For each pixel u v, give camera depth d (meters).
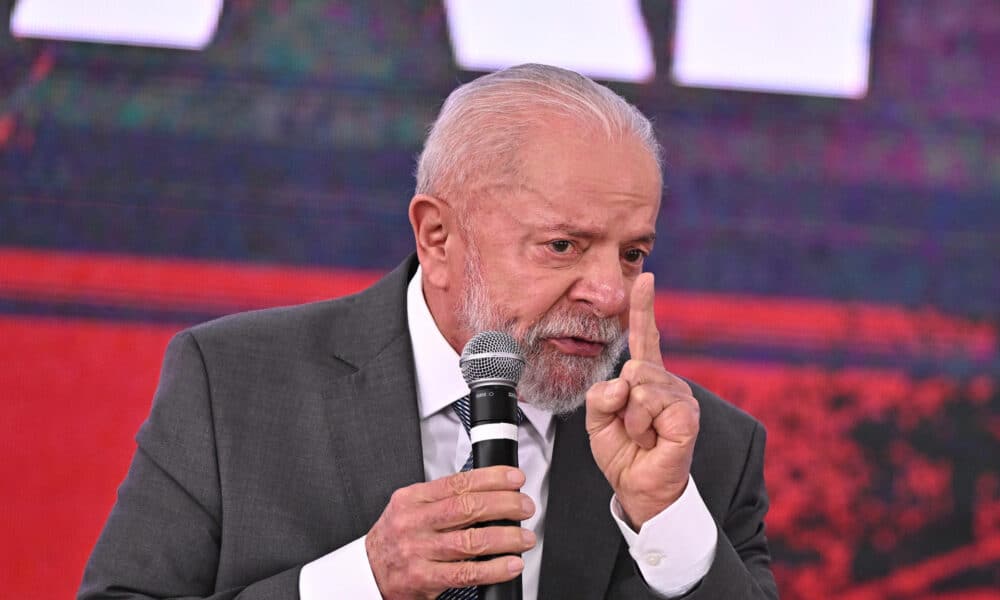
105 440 11.72
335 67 12.42
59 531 11.54
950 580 12.49
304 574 6.12
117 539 6.64
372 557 5.98
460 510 5.64
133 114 12.12
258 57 12.34
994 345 12.82
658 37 12.65
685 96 12.70
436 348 7.09
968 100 13.02
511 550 5.64
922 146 12.95
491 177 6.41
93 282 11.88
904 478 12.59
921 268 12.84
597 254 6.30
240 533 6.67
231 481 6.76
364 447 6.86
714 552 6.20
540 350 6.38
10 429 11.59
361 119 12.41
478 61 12.52
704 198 12.66
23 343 11.72
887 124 12.92
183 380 7.06
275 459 6.84
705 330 12.55
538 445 7.11
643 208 6.32
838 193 12.82
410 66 12.48
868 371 12.68
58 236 11.88
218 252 12.09
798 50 12.84
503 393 5.79
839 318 12.70
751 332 12.59
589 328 6.32
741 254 12.66
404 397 6.96
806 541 12.42
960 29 13.06
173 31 12.24
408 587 5.76
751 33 12.80
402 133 12.43
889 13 12.99
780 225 12.72
